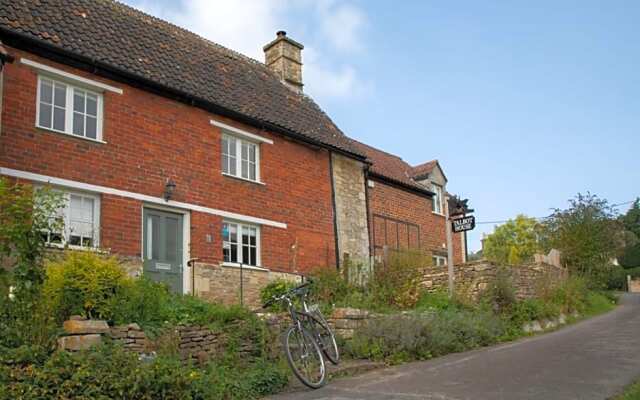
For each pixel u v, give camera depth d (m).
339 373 8.89
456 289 14.93
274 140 16.14
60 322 8.10
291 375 8.51
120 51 13.52
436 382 8.03
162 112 13.54
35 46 11.40
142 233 12.66
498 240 41.38
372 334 10.52
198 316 9.43
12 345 6.86
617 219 29.08
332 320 10.91
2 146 10.70
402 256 15.71
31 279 7.30
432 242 23.38
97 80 12.41
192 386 6.86
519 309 14.43
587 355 9.74
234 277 14.27
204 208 13.95
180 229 13.56
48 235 9.31
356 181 18.64
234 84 16.42
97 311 8.40
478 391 7.30
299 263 16.06
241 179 15.01
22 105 11.12
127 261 12.12
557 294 17.41
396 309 13.38
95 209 12.05
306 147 17.06
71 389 6.20
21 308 7.11
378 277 14.59
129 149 12.71
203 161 14.19
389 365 9.82
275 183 15.91
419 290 14.52
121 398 6.27
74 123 12.05
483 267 14.72
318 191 17.14
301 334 8.32
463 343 11.59
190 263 13.38
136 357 7.05
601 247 26.22
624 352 9.94
